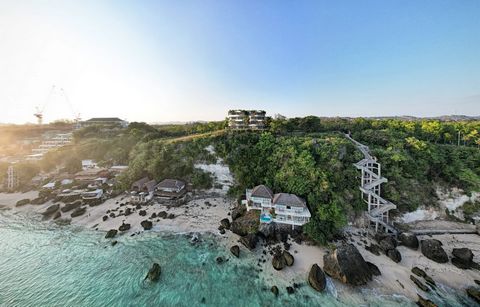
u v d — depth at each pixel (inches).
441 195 1620.3
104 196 2047.2
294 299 944.3
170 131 3656.5
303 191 1558.8
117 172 2568.9
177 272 1104.8
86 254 1250.0
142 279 1053.8
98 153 2984.7
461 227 1493.6
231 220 1624.0
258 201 1582.2
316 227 1349.7
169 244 1346.0
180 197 1991.9
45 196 2079.2
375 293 971.9
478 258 1198.9
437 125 2524.6
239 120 2992.1
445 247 1304.1
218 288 1000.9
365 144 2112.5
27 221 1660.9
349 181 1611.7
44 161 2783.0
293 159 1768.0
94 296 952.9
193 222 1601.9
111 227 1541.6
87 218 1673.2
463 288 1002.7
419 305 912.9
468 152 1800.0
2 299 937.5
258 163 1995.6
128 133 3531.0
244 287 1008.2
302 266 1141.7
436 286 1010.7
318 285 986.7
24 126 5009.8
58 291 981.2
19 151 3789.4
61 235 1454.2
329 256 1123.9
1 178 2471.7
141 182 2145.7
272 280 1050.1
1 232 1504.7
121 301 927.7
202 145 2309.3
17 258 1219.2
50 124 5280.5
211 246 1325.0
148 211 1771.7
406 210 1546.5
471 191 1592.0
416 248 1282.0
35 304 912.3
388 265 1149.1
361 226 1496.1
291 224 1413.6
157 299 938.1
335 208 1391.5
